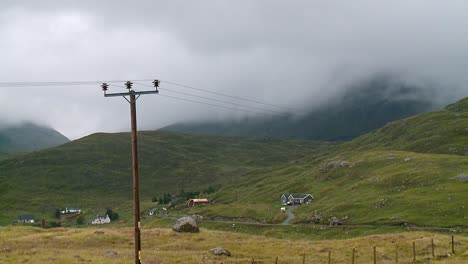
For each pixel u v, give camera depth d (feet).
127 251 208.33
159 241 247.91
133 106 162.81
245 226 649.20
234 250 229.66
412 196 560.20
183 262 184.96
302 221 610.65
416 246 231.71
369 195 630.33
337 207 601.21
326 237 508.53
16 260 176.14
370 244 244.42
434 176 625.82
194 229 282.15
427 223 461.37
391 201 558.97
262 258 208.44
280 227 604.08
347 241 259.60
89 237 242.78
